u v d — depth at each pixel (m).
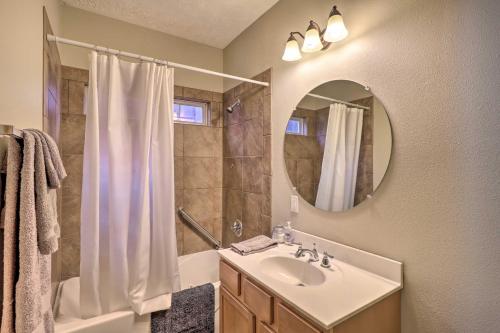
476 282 0.92
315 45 1.39
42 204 0.72
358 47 1.30
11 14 0.91
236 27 2.20
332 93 1.45
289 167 1.75
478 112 0.91
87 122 1.40
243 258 1.41
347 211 1.37
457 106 0.96
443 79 0.99
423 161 1.06
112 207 1.44
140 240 1.49
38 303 0.70
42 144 0.75
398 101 1.14
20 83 0.99
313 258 1.38
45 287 0.76
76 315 1.42
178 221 2.36
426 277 1.05
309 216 1.60
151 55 2.23
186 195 2.41
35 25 1.16
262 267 1.38
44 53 1.29
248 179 2.18
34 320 0.67
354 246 1.33
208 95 2.52
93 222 1.38
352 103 1.34
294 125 1.71
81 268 1.37
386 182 1.19
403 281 1.12
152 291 1.55
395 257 1.16
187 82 2.42
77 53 1.93
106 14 2.02
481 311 0.91
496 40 0.87
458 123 0.96
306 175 1.62
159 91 1.61
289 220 1.75
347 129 1.37
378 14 1.21
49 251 0.74
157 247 1.59
